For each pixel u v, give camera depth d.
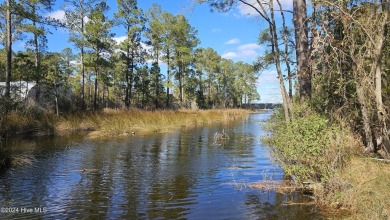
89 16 28.45
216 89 65.50
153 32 38.56
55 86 24.17
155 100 39.62
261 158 10.29
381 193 4.83
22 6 18.81
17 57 23.02
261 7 9.23
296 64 9.48
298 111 8.20
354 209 5.13
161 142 14.16
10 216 5.19
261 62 16.64
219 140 14.96
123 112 22.34
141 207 5.66
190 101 49.44
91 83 48.19
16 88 22.41
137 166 9.09
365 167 5.83
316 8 7.03
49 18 19.36
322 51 6.70
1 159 8.66
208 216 5.21
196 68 51.19
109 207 5.65
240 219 5.06
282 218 5.05
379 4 6.37
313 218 4.99
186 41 40.97
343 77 7.16
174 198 6.14
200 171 8.45
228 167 8.93
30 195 6.30
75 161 9.72
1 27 21.17
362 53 6.72
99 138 15.26
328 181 5.70
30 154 10.73
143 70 38.25
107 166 9.05
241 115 40.28
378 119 6.73
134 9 33.41
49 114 19.31
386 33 6.69
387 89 6.90
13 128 15.41
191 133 18.19
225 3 9.55
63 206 5.70
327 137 6.19
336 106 7.65
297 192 6.34
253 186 6.82
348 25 6.44
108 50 30.08
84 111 22.55
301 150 6.18
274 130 11.09
